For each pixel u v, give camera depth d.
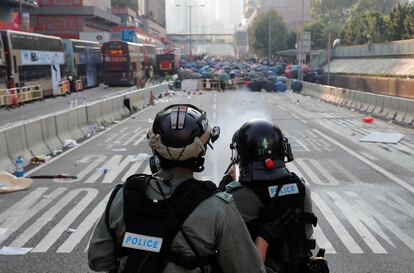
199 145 2.23
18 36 32.31
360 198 9.05
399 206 8.54
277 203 2.68
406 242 6.79
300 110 27.02
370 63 50.94
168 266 2.04
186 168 2.26
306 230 2.83
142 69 59.53
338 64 60.94
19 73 32.12
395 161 12.66
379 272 5.77
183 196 2.09
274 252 2.69
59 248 6.58
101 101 21.05
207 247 2.06
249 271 2.14
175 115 2.27
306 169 11.67
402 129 19.03
